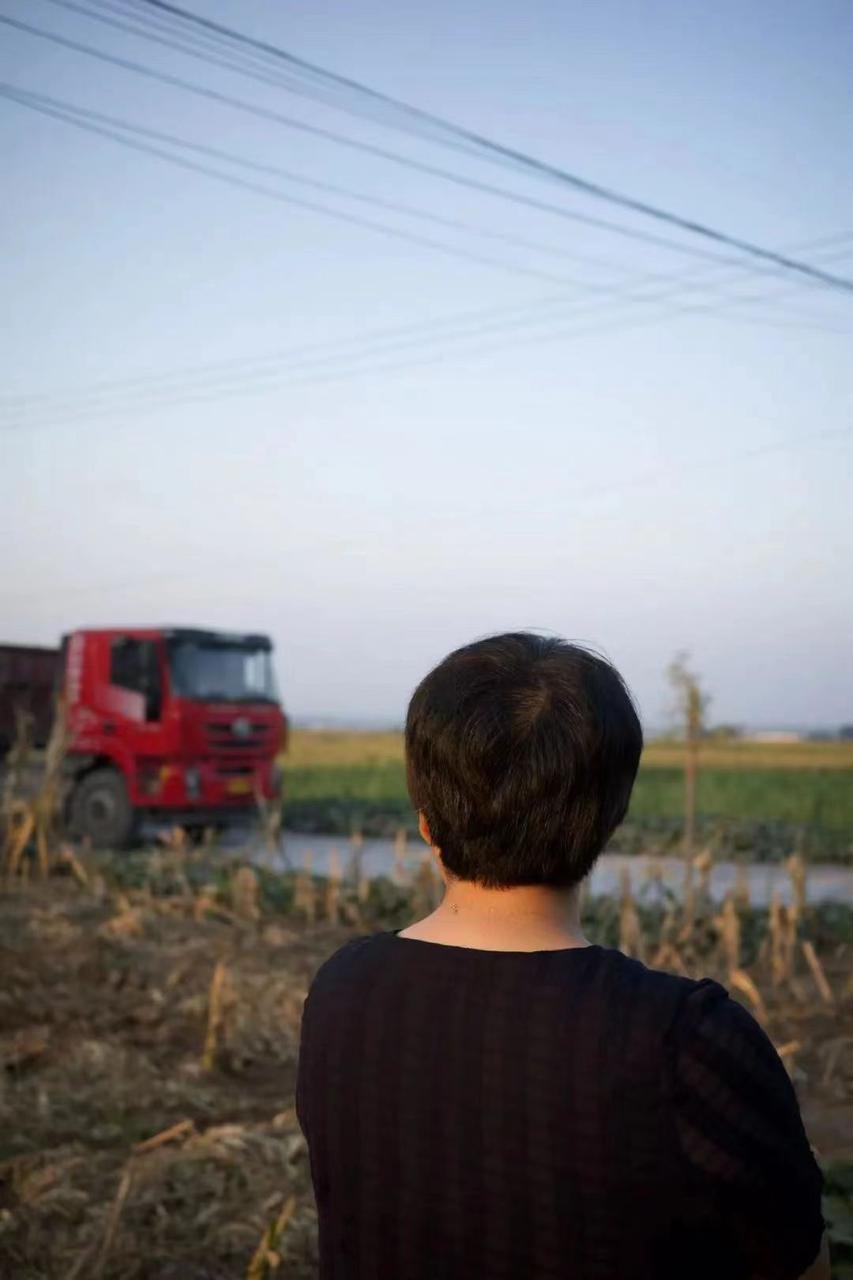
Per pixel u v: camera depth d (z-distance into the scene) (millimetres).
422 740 1349
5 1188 4324
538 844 1299
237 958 8227
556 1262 1159
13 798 12930
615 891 12281
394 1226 1236
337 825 19906
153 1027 6500
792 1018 7152
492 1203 1185
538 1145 1174
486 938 1309
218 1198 4211
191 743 15406
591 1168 1154
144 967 7738
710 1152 1146
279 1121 4891
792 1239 1163
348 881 12031
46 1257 3807
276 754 16531
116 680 15742
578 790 1301
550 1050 1193
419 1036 1265
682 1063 1167
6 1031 6301
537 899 1328
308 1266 3791
